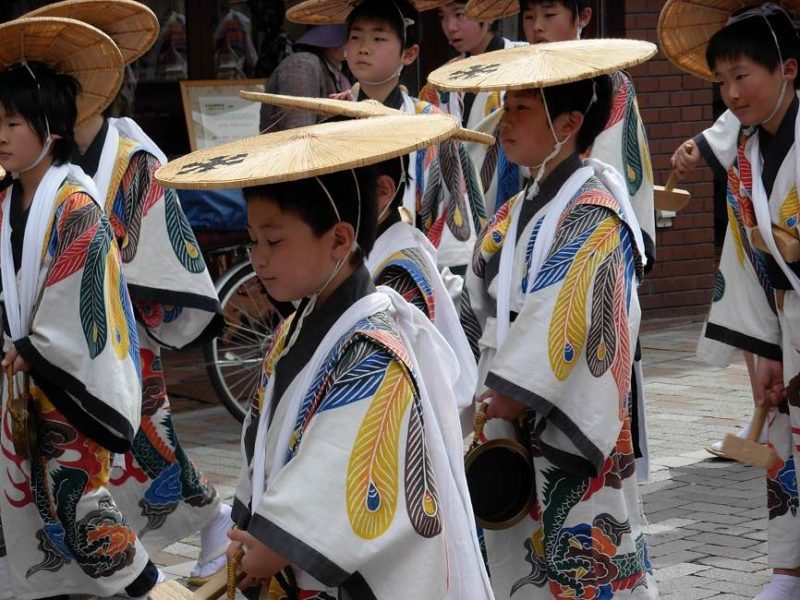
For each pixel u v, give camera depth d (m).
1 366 9.97
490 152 12.48
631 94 12.45
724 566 11.06
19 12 19.61
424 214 11.02
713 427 15.80
